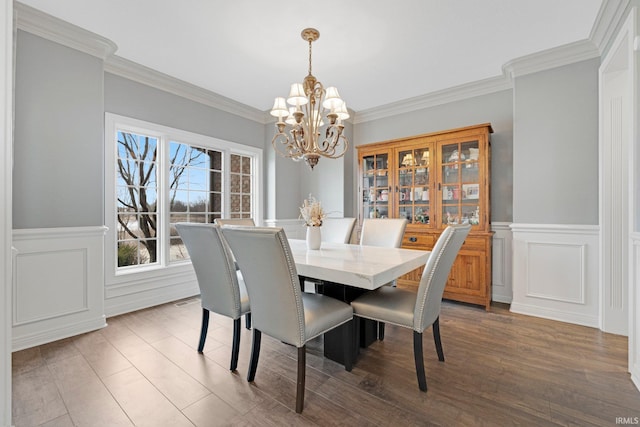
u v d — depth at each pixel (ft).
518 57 8.70
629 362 5.74
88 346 7.06
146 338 7.52
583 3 6.42
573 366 6.08
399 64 9.08
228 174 12.75
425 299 5.27
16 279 6.84
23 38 6.89
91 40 7.79
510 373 5.85
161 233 10.54
